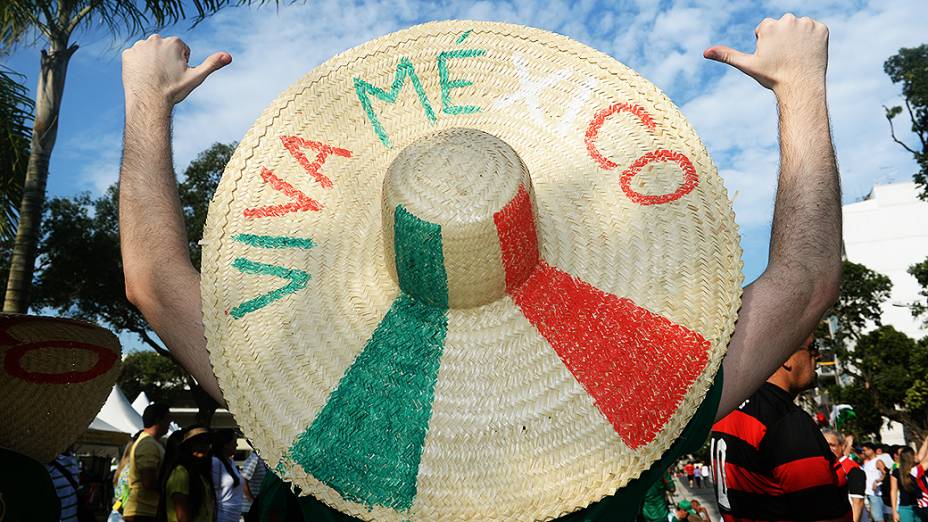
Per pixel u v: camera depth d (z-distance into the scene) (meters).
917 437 36.09
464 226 1.57
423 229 1.58
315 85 1.92
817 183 1.84
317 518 1.66
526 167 1.68
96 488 13.23
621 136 1.80
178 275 1.81
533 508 1.48
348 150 1.88
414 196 1.61
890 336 36.91
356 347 1.66
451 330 1.65
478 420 1.56
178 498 5.95
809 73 1.96
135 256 1.83
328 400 1.61
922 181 31.34
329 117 1.89
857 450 17.70
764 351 1.70
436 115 1.90
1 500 2.38
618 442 1.52
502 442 1.54
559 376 1.58
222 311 1.70
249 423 1.60
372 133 1.89
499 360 1.61
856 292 39.12
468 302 1.65
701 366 1.56
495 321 1.66
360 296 1.73
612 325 1.62
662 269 1.66
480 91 1.91
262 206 1.80
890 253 65.75
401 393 1.60
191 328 1.78
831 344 40.91
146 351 40.09
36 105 9.33
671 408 1.54
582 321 1.63
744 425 3.42
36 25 8.02
